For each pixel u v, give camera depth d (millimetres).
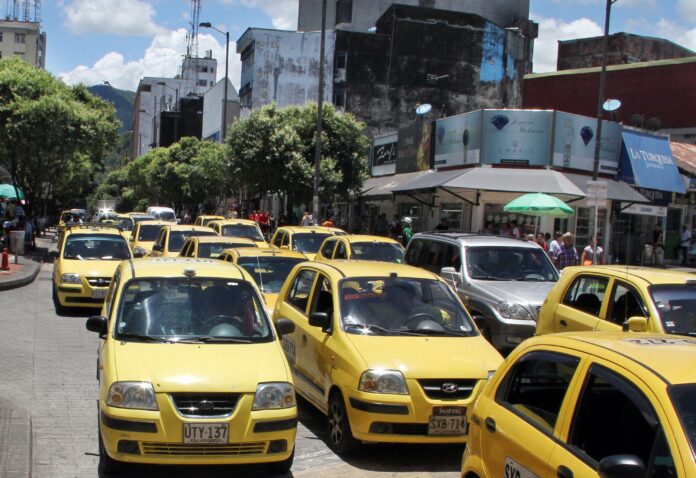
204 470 6422
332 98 51750
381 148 36531
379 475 6535
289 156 34875
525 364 4422
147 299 7117
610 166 28469
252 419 5883
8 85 29438
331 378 7238
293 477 6398
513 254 12547
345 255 16453
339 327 7523
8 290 18234
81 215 48031
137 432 5727
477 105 53469
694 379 3383
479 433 4555
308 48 52906
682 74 38312
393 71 52188
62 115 29109
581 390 3824
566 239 18344
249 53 54594
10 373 9648
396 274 8398
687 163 31062
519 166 26594
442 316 7957
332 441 7234
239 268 8000
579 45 51844
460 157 28234
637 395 3451
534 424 4066
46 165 31609
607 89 41219
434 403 6668
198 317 7016
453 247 12742
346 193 36125
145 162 77062
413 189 27781
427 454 7180
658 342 4035
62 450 6805
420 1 59406
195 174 61844
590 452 3619
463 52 53125
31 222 31344
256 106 52750
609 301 8461
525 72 55500
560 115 26688
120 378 5941
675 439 3129
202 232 19656
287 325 7383
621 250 30484
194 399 5883
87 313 15227
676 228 32406
